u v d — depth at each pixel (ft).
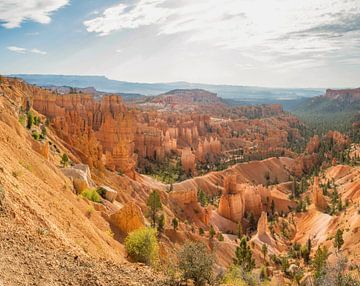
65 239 55.26
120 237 111.65
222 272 49.75
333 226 300.20
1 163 68.39
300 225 355.77
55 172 124.26
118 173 329.31
